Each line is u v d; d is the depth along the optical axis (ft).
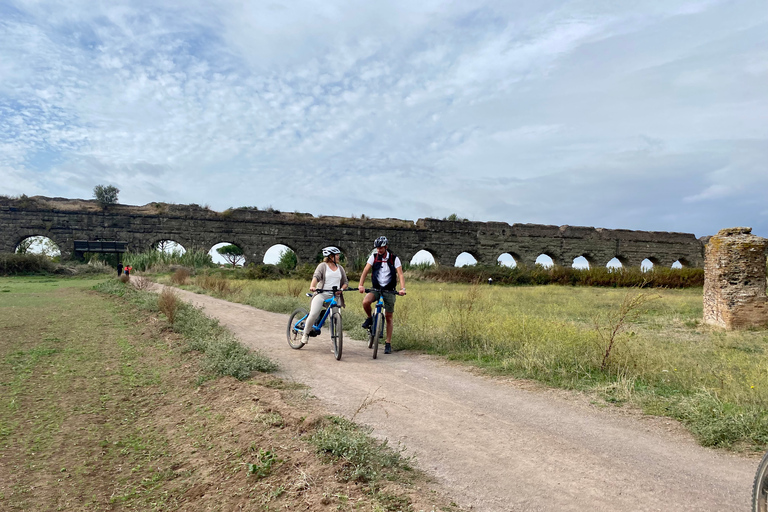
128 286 68.08
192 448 13.05
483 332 26.89
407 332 27.96
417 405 15.64
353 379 19.07
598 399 16.63
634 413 15.15
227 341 23.53
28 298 54.90
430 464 10.95
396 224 135.33
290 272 108.99
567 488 9.85
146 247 116.78
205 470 11.59
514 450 11.92
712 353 25.58
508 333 26.73
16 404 16.97
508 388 18.19
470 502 9.15
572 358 21.67
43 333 31.09
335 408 15.07
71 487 11.34
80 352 25.54
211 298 59.52
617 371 19.93
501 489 9.75
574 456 11.59
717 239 38.88
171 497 10.68
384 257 24.44
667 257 158.20
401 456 11.25
